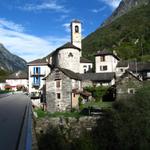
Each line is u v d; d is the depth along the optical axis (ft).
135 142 109.70
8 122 47.80
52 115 154.20
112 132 117.80
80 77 225.15
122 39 541.34
